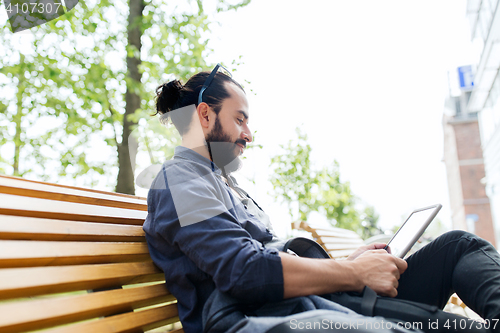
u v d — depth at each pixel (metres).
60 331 0.79
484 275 1.10
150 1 5.70
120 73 6.02
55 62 6.05
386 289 1.10
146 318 1.02
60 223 0.96
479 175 26.72
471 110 22.48
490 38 13.94
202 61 5.54
